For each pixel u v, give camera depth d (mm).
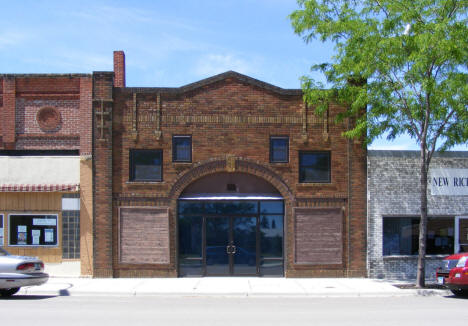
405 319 11188
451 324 10570
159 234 18500
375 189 18781
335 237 18641
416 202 18875
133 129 18578
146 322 10688
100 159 18500
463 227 19203
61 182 18766
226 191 18953
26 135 19094
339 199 18719
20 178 18781
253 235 18797
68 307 12797
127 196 18516
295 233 18547
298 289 16125
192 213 18797
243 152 18688
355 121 18734
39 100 19219
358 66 16531
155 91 18672
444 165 19172
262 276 18688
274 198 18672
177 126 18672
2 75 19109
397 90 17172
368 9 17188
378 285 16969
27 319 10867
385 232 18891
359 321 10922
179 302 14078
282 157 18812
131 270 18453
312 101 18047
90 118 18906
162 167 18641
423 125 17297
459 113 16688
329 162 18859
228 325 10391
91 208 18656
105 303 13734
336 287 16531
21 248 18844
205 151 18656
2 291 15117
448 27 15414
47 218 18875
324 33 17531
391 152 18953
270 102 18812
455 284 14492
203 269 18672
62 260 18750
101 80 18531
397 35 16297
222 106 18734
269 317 11438
